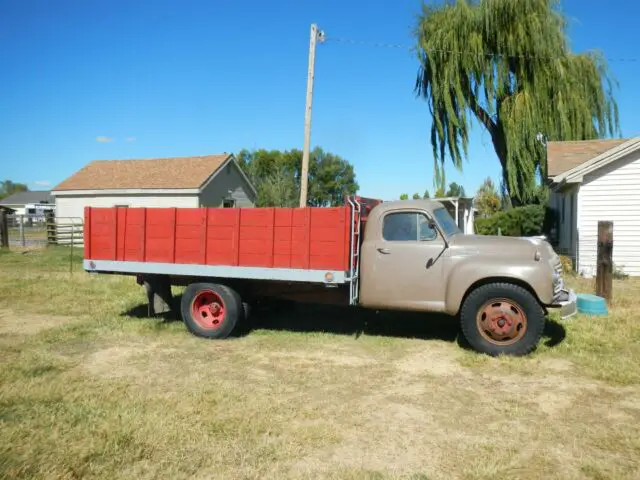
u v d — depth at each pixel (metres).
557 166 16.08
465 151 21.75
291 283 7.24
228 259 6.95
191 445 3.79
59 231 24.22
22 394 4.78
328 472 3.42
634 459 3.58
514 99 20.69
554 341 6.54
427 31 22.38
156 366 5.81
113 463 3.52
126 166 28.31
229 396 4.78
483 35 21.36
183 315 7.22
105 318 8.16
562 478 3.33
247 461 3.57
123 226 7.51
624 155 13.63
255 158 47.28
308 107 14.85
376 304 6.64
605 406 4.54
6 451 3.66
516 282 6.12
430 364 5.81
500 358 5.90
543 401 4.67
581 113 20.59
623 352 6.08
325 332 7.33
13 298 9.87
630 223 13.86
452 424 4.20
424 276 6.42
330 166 58.50
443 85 21.52
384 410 4.49
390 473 3.41
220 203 27.38
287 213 6.64
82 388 5.01
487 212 34.84
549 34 20.34
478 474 3.37
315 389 5.03
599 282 8.93
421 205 6.55
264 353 6.34
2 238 21.88
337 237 6.44
